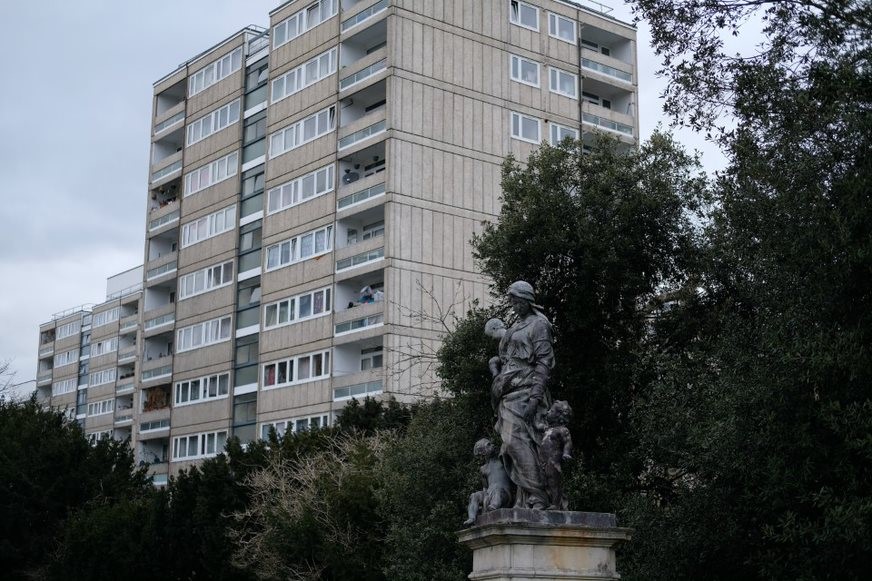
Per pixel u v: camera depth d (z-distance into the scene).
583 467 28.95
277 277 60.06
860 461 21.52
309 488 37.56
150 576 43.56
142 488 53.34
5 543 49.19
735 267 29.50
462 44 57.38
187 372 66.00
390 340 52.50
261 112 64.06
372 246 54.34
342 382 54.81
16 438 52.44
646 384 31.36
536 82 59.72
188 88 70.62
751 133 25.16
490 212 56.53
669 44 26.05
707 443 24.52
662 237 32.28
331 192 57.34
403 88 55.09
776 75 24.64
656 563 25.64
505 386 17.19
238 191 64.50
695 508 25.59
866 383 21.30
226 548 40.53
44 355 121.88
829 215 21.64
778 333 22.50
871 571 21.61
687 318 31.78
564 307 31.48
